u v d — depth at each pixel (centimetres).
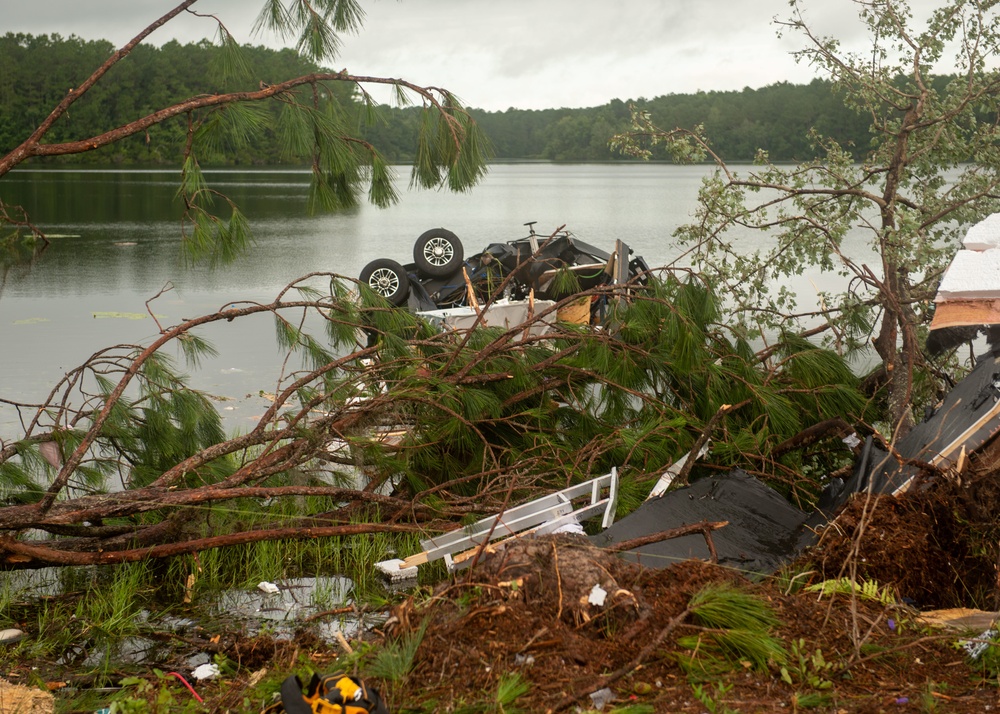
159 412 605
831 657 346
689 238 844
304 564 586
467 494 635
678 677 332
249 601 529
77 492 633
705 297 703
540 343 712
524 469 625
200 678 425
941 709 308
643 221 4025
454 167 586
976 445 450
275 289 1809
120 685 418
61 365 1077
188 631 487
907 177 801
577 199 6366
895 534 429
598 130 18075
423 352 705
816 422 680
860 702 314
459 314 1061
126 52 546
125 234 3130
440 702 318
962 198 789
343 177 582
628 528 481
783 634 359
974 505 434
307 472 624
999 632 357
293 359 1154
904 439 514
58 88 6209
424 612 374
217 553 577
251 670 434
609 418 671
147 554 527
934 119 748
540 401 671
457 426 616
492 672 332
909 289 742
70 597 530
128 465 623
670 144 844
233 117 537
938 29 789
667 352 677
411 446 614
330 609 514
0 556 501
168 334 593
